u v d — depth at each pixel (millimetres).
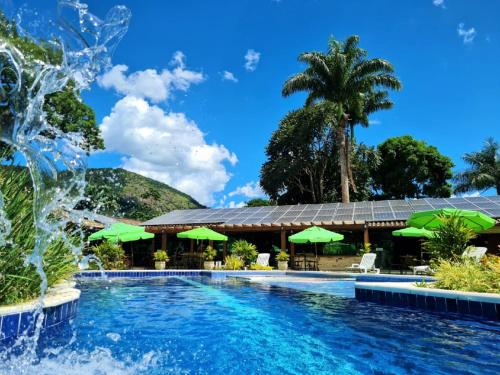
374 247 21312
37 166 4051
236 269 18141
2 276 4270
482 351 4523
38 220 4320
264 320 6512
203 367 3947
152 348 4590
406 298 7488
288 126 35969
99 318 6449
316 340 5117
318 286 12461
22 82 3783
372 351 4562
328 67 28750
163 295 9891
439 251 9297
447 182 39938
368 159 35156
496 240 17953
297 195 37594
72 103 17547
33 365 3764
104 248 16969
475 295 6246
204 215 23906
